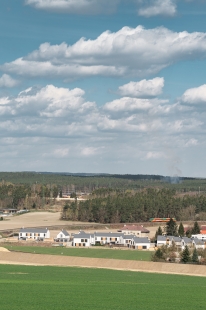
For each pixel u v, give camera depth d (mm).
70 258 127812
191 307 73375
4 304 71688
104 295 80500
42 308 70000
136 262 122625
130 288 87938
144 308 71938
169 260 131375
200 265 119938
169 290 86938
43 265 119812
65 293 81188
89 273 107500
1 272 104750
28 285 87938
